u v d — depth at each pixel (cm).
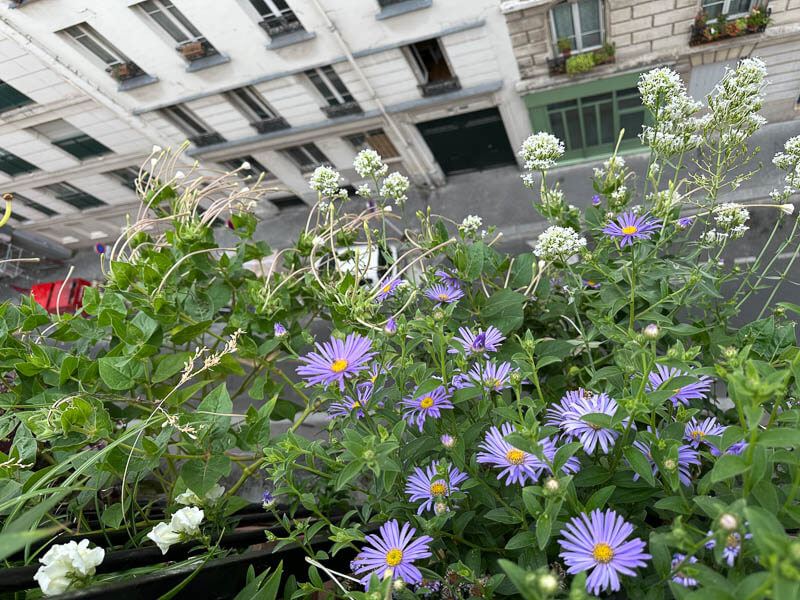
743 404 77
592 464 106
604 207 193
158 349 163
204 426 131
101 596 85
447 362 127
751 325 136
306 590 102
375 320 157
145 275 164
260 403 596
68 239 2042
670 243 176
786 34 954
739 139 171
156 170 200
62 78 1269
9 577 96
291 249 204
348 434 99
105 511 132
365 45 1125
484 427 114
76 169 1594
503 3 1003
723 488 91
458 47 1106
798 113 1076
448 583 100
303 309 216
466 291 157
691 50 1026
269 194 1656
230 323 185
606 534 72
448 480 100
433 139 1392
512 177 1420
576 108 1193
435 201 1467
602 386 130
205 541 124
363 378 124
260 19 1112
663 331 121
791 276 491
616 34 1033
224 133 1420
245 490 196
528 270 168
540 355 143
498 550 103
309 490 151
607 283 153
